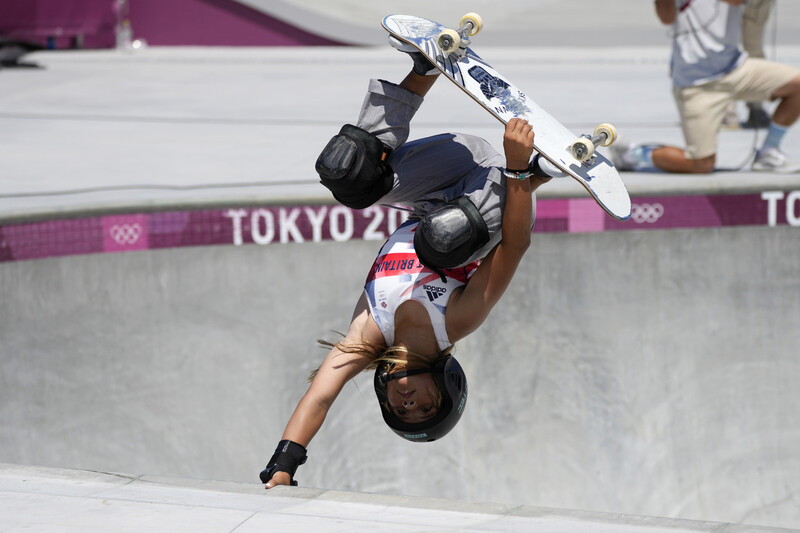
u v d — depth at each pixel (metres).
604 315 20.34
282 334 20.28
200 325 20.19
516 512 8.45
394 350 9.61
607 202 9.24
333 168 10.12
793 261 20.50
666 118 30.23
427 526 8.13
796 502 20.64
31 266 19.42
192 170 24.12
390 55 48.72
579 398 20.50
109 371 20.02
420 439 9.88
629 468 20.50
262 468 20.30
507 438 20.58
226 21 52.03
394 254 10.05
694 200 20.22
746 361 20.61
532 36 50.22
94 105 35.88
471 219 9.38
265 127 30.77
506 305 20.36
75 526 8.23
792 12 49.31
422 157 10.62
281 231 20.12
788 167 22.11
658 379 20.52
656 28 50.47
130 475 9.62
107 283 19.89
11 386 19.48
